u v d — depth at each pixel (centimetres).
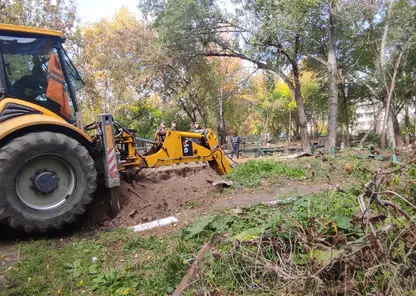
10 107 377
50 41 431
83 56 2086
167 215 457
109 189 441
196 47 1662
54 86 428
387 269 199
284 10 1320
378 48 1408
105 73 2194
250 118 4209
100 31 2152
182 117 2750
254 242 265
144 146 777
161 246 335
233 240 280
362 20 1395
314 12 1372
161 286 260
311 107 3000
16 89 400
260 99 3406
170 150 578
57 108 429
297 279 210
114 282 270
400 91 1772
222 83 2344
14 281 273
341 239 225
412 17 1248
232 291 235
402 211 223
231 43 1680
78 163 389
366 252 207
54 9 1561
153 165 550
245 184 629
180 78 2016
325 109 2522
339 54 1827
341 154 1079
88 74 2077
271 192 581
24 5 1433
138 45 1914
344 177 641
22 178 363
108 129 436
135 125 2577
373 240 205
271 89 1925
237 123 3347
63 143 378
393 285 188
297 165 840
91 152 456
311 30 1495
